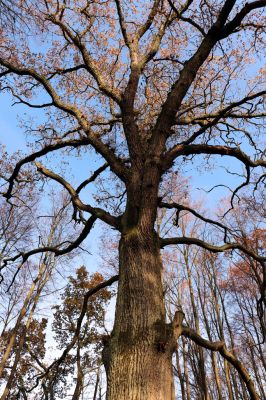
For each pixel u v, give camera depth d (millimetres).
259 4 5348
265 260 5578
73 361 21562
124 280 4000
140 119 7934
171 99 5363
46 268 19234
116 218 4871
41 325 24016
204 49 5656
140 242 4219
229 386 21812
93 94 9242
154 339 3434
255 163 5730
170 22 7453
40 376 6672
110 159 5508
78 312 22672
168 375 3334
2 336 20938
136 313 3635
